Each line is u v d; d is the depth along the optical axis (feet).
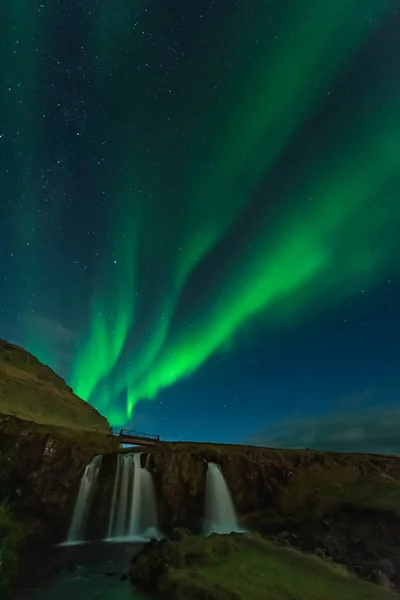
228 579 43.32
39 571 53.11
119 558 61.05
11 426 78.79
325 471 89.20
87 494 77.77
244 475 86.12
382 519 69.56
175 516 80.33
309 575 46.42
